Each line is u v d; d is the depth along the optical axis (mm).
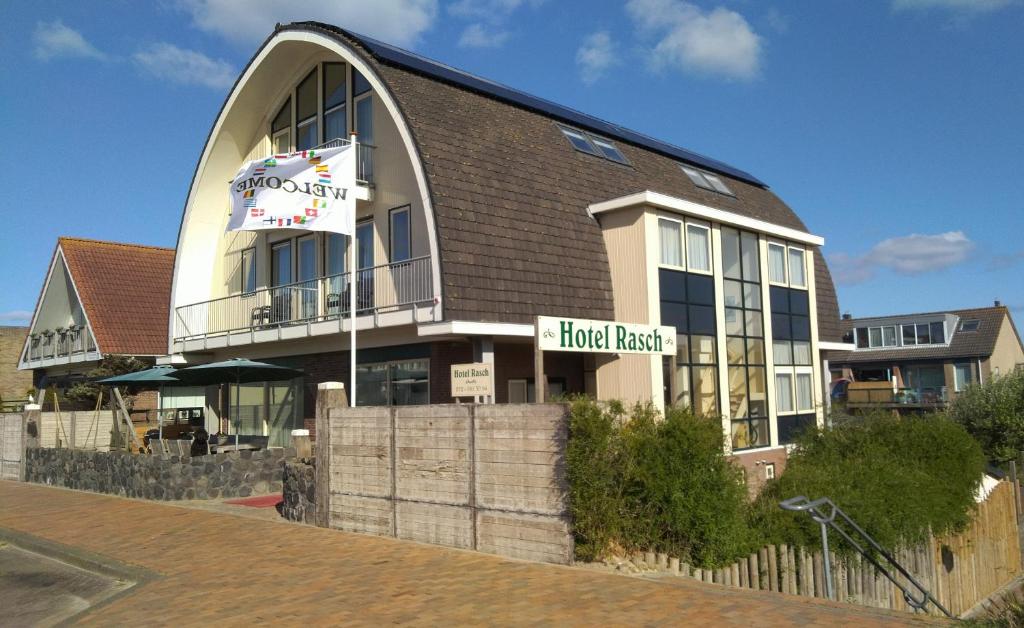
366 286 17625
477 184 15680
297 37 18422
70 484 18812
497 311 14945
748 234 20828
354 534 11641
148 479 16188
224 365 16422
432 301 14688
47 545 12250
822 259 25078
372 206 17766
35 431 20953
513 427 9875
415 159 15227
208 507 14758
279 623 7684
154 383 19609
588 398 9586
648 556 9320
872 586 11195
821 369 24641
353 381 15031
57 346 32406
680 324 17922
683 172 23016
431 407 10828
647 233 17172
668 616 7172
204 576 9742
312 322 17469
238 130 21141
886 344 48688
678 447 9445
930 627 6766
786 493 11742
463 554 10000
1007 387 24531
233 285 21562
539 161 17641
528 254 15867
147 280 32281
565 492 9375
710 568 9359
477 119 17219
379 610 7867
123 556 11148
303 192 15992
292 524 12680
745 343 20125
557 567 9148
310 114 20094
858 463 13711
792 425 21594
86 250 32281
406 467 11133
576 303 16484
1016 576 17125
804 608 7348
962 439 15586
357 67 16812
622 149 21547
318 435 12531
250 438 20688
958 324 47062
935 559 13172
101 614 8453
